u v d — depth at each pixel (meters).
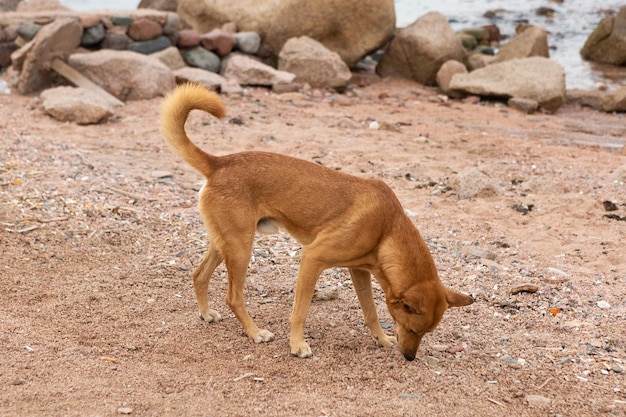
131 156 9.20
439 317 4.68
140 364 4.67
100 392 4.27
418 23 15.53
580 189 8.76
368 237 4.75
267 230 5.13
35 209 6.96
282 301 5.82
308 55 13.70
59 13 12.59
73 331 5.06
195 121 10.82
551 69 13.84
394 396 4.43
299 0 14.39
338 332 5.35
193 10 15.32
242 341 5.12
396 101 13.63
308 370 4.74
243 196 4.88
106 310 5.43
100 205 7.25
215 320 5.41
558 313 5.72
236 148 9.76
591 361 4.97
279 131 10.73
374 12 14.95
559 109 14.03
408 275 4.69
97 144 9.53
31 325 5.06
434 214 7.88
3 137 9.10
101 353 4.78
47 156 8.52
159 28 13.09
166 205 7.57
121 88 11.66
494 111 13.22
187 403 4.22
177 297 5.77
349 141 10.47
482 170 9.42
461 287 6.16
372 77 15.55
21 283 5.71
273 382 4.55
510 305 5.83
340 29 14.91
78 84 11.37
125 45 12.83
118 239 6.66
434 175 9.20
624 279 6.36
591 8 26.22
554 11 25.80
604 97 13.90
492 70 14.19
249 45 14.22
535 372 4.82
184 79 12.41
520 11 26.02
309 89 13.53
